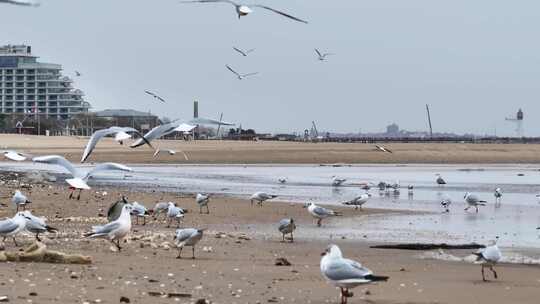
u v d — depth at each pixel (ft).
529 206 178.29
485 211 165.58
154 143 492.54
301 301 64.95
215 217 142.00
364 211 161.07
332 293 68.90
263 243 107.34
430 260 94.73
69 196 169.99
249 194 201.16
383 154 447.01
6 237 94.84
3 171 281.54
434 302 67.36
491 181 270.87
